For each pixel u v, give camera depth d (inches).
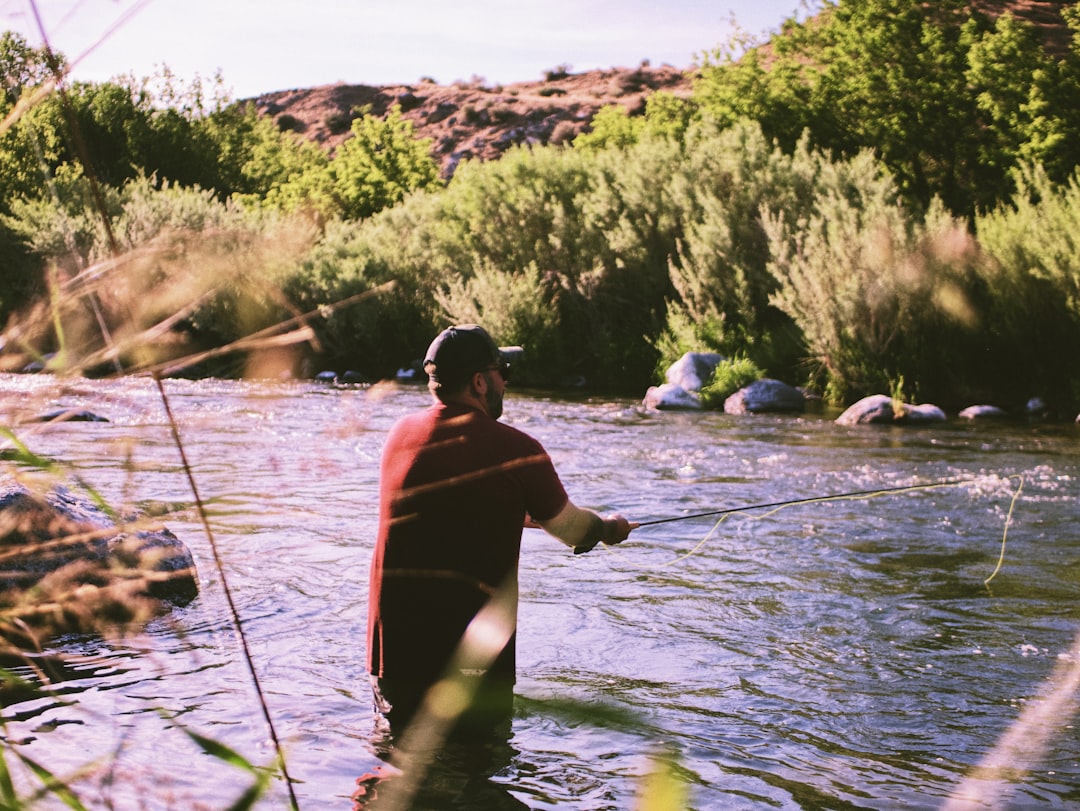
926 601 193.2
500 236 948.6
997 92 990.4
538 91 3555.6
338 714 127.7
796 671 153.7
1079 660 153.7
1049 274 585.3
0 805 41.6
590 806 103.5
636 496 306.8
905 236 573.3
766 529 258.4
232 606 42.0
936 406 609.6
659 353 788.6
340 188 1737.2
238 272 37.0
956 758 121.5
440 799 104.1
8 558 48.3
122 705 128.5
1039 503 297.6
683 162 858.8
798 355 703.1
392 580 129.0
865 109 1066.7
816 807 106.5
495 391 134.7
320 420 487.2
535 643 165.6
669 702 138.6
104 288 36.8
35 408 38.6
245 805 39.7
